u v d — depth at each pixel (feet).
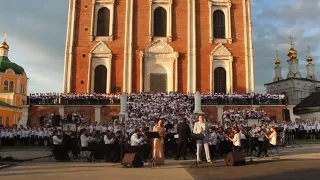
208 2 157.28
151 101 134.10
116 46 151.74
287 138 109.50
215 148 70.59
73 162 64.34
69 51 149.07
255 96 138.72
